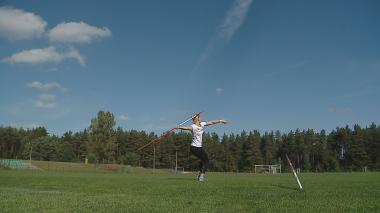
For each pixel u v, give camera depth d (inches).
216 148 5610.2
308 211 325.7
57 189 541.6
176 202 381.4
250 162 5487.2
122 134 5575.8
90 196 436.8
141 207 348.8
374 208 340.8
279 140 5851.4
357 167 5108.3
